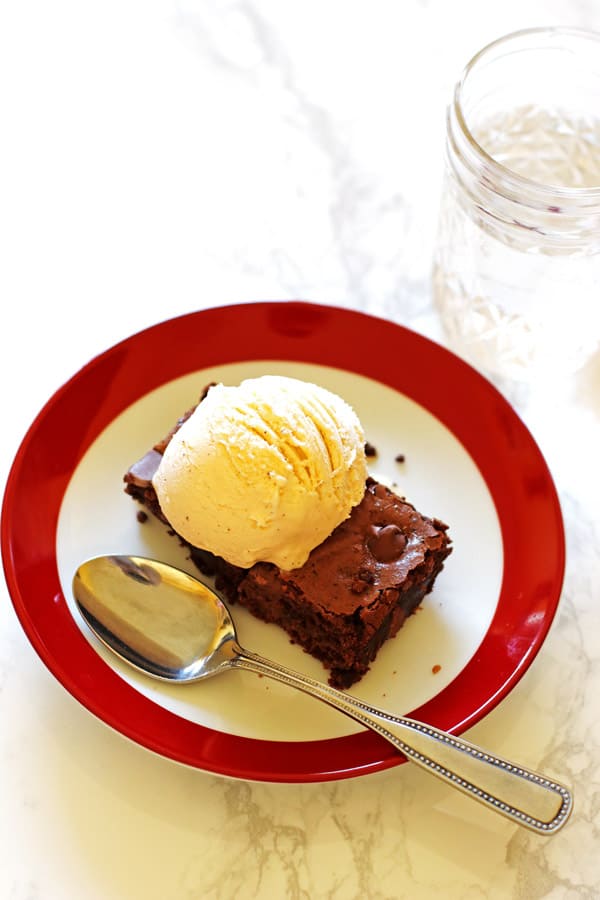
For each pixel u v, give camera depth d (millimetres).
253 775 364
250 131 512
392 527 402
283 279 479
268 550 391
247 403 395
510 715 399
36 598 396
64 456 424
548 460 446
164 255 481
